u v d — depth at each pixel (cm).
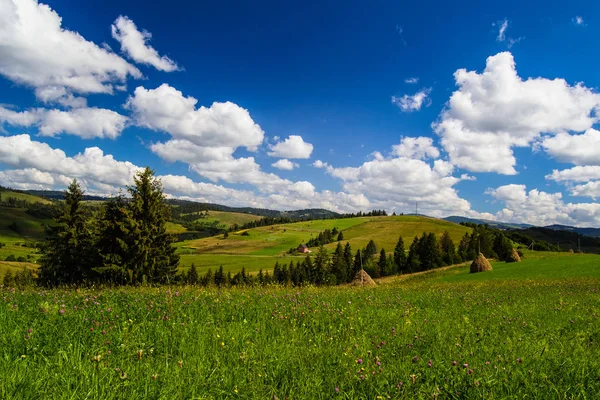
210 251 19062
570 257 6694
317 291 1499
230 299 1011
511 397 398
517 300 1430
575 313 1072
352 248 17750
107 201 4222
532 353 575
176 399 368
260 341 604
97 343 531
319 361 512
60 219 4491
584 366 503
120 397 357
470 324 827
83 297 961
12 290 1090
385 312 952
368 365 491
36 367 425
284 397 393
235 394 396
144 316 741
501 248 11650
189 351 532
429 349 588
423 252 11806
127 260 3941
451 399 406
